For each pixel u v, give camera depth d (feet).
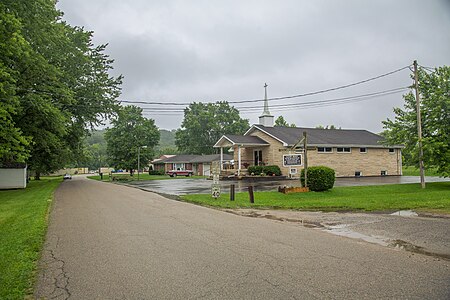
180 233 26.81
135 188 86.48
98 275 16.97
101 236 26.17
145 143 186.29
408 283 14.90
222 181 97.14
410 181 84.43
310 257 19.35
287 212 38.52
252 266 17.79
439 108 61.57
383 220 30.63
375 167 113.19
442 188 62.39
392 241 22.93
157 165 265.75
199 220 33.42
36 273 17.51
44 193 69.15
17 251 21.62
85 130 112.88
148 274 16.89
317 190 59.00
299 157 62.23
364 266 17.47
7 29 46.85
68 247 22.90
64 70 87.35
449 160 61.87
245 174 104.78
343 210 38.22
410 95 68.74
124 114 111.14
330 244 22.52
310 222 31.53
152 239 24.75
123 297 14.14
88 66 98.02
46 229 29.50
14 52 50.26
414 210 35.37
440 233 24.63
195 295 14.08
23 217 35.76
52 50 74.33
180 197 57.52
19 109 59.57
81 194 67.92
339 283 15.05
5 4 50.49
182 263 18.58
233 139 109.50
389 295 13.60
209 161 187.11
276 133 107.96
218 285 15.15
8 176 90.79
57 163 127.65
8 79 53.16
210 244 22.90
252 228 28.78
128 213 38.86
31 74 68.44
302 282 15.26
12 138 54.80
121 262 19.07
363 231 26.53
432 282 14.99
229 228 28.84
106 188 88.53
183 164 220.64
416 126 66.23
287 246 22.06
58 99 81.87
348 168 108.37
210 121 253.85
